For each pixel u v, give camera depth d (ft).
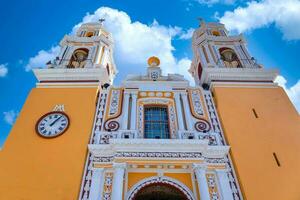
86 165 47.09
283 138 51.24
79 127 52.16
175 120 54.95
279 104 57.67
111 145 47.42
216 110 57.98
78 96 58.39
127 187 44.09
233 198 43.29
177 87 62.13
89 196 42.37
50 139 50.21
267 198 42.75
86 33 83.92
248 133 52.01
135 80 63.36
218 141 50.98
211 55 73.61
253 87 61.77
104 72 64.08
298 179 45.03
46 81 62.18
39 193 42.68
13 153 47.88
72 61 72.38
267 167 46.70
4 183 43.83
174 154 46.44
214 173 46.39
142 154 46.16
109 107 57.67
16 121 53.31
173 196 49.08
